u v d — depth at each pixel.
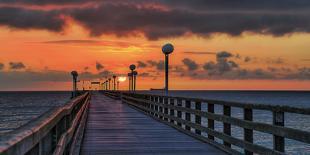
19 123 92.81
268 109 8.53
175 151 11.92
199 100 14.20
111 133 16.30
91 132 16.64
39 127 3.66
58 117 5.33
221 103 11.88
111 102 49.22
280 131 7.89
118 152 11.67
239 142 10.34
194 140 14.29
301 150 40.34
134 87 40.00
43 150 4.52
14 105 191.12
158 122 21.22
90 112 29.36
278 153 8.01
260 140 45.44
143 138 14.80
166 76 21.23
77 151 10.32
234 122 10.66
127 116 25.41
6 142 2.71
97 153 11.48
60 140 5.52
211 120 13.23
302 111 7.12
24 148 3.05
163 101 21.59
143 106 29.23
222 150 11.95
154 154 11.38
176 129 17.80
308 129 60.09
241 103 10.15
